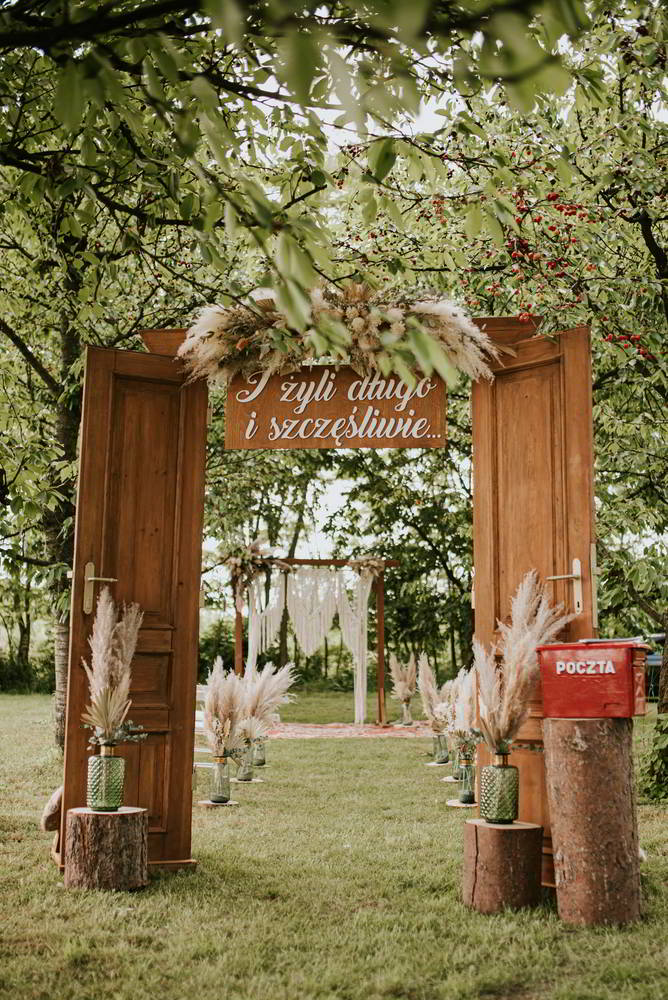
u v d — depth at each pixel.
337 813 6.68
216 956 3.43
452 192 6.10
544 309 6.39
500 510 4.99
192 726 5.04
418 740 12.09
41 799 7.12
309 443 5.10
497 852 4.03
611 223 7.45
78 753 4.80
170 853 4.88
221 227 5.44
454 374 1.77
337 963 3.35
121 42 2.28
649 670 14.89
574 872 3.80
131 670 4.98
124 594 5.04
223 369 5.17
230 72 3.50
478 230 3.11
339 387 5.11
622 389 8.55
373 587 21.20
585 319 6.89
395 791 7.76
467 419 12.44
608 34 5.68
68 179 3.29
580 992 3.00
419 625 21.16
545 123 6.09
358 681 14.52
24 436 8.41
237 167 4.07
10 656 22.75
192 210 3.33
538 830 4.11
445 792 7.70
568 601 4.63
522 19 1.42
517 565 4.88
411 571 21.03
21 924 3.74
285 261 1.83
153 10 2.01
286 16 1.43
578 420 4.69
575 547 4.62
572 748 3.88
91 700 4.66
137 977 3.17
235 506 13.04
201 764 9.45
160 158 3.69
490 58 1.55
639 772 7.49
